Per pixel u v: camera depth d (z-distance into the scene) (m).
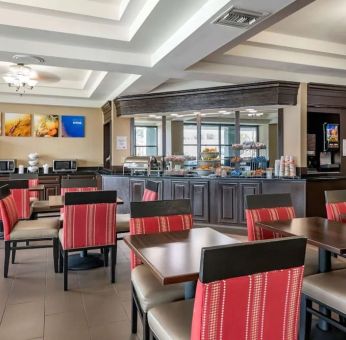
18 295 2.89
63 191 4.48
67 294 2.92
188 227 2.39
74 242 3.04
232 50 4.34
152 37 3.72
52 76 6.32
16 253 4.13
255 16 2.86
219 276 1.16
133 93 6.34
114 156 7.06
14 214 3.55
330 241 1.92
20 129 7.55
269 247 1.23
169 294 1.88
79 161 8.08
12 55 3.88
